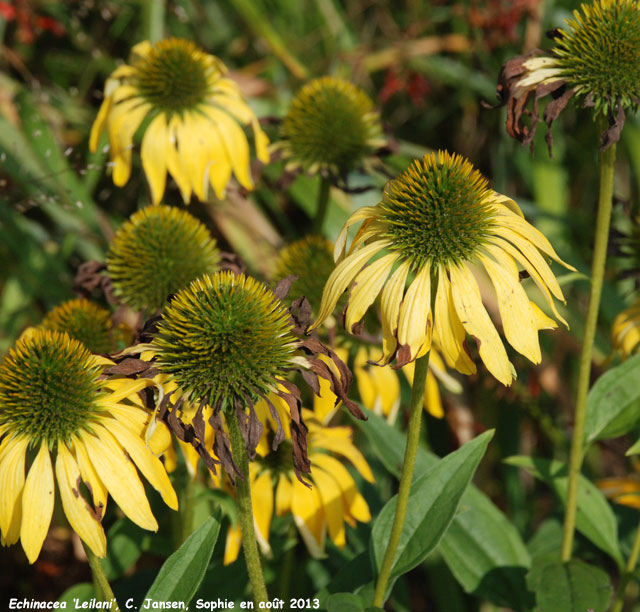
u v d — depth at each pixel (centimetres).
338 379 63
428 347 62
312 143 83
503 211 64
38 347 63
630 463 100
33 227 97
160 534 76
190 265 76
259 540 72
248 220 94
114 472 62
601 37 67
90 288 77
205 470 77
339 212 97
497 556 74
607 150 68
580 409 72
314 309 77
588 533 75
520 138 68
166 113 80
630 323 77
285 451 73
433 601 90
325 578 81
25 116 94
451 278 62
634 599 88
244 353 62
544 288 62
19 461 62
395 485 90
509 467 91
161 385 62
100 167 82
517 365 92
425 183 63
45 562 88
